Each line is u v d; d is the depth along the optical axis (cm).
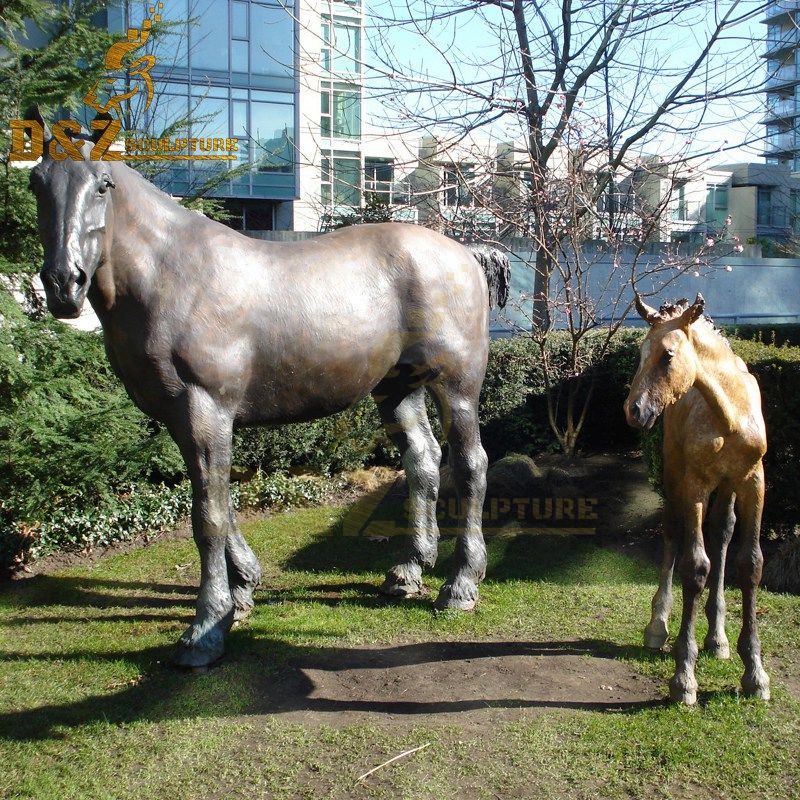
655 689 381
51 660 418
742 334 1107
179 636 449
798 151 1095
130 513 664
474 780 305
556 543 620
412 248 460
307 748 329
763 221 2325
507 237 982
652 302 1312
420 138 1038
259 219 2081
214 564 410
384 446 871
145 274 385
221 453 402
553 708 362
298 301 419
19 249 611
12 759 323
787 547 546
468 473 484
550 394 851
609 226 871
